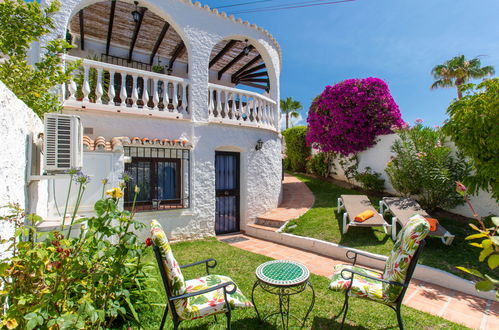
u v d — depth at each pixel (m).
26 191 3.29
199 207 7.35
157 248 2.51
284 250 6.52
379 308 3.61
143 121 6.75
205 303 2.65
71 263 2.26
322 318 3.33
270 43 9.67
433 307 3.84
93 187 4.90
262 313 3.41
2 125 2.38
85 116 6.05
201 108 7.61
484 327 3.33
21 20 3.79
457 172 6.92
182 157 7.19
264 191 9.06
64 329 1.71
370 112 9.95
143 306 3.24
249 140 8.68
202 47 7.77
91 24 8.97
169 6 7.21
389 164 8.55
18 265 2.01
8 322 1.70
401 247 2.86
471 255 5.14
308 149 14.95
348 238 6.31
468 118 5.38
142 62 11.23
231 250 6.14
